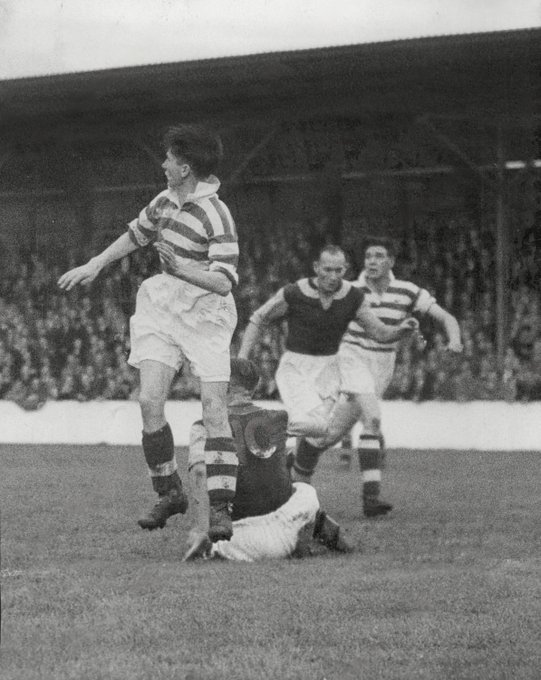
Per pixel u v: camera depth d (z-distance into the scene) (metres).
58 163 20.92
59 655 4.09
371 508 7.76
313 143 20.17
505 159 18.88
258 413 6.12
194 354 5.75
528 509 7.91
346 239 20.50
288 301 8.18
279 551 5.95
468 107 18.53
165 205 5.86
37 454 11.98
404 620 4.58
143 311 5.87
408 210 19.95
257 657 4.07
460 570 5.50
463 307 18.80
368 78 17.44
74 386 17.86
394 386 15.45
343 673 3.91
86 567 5.48
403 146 19.66
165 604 4.79
